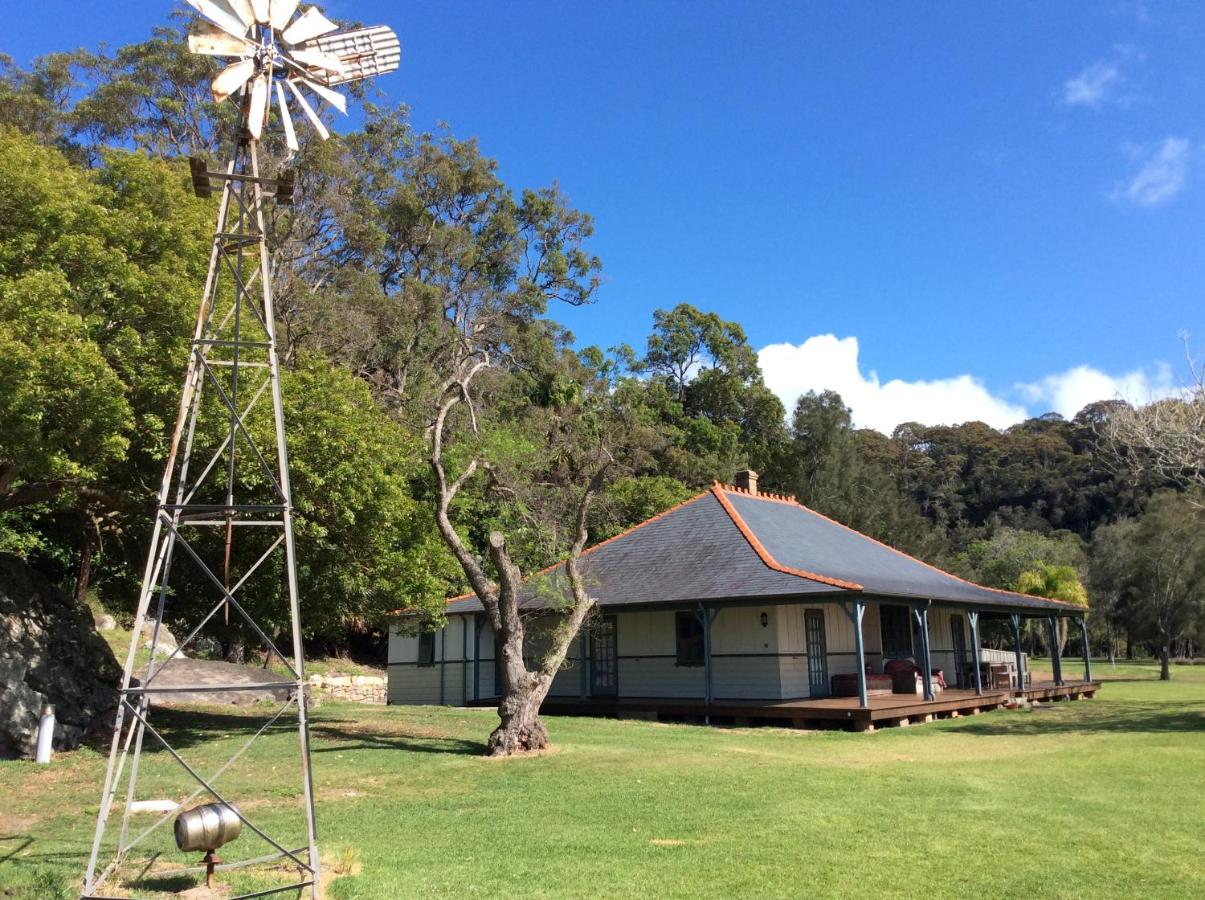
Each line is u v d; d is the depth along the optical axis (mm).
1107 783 11719
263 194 8492
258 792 10945
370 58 8500
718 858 7652
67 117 32844
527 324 49406
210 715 19250
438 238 45750
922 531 52781
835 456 52281
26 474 12547
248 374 14195
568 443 33812
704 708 20969
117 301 12719
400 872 7066
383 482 15727
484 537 25812
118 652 22703
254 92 7684
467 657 26125
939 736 17938
